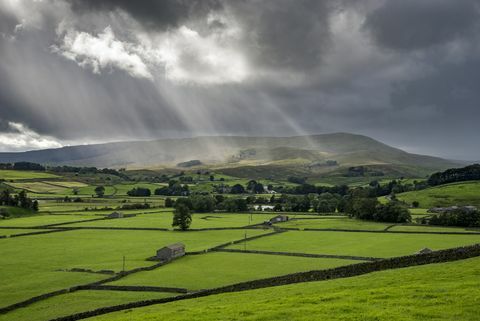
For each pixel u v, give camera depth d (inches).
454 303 1680.6
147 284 3759.8
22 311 3093.0
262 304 1990.7
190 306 2404.0
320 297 1987.0
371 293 1963.6
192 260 4968.0
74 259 5083.7
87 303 3225.9
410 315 1583.4
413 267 2598.4
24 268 4571.9
